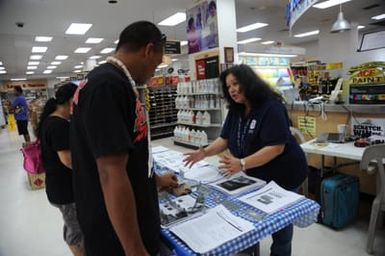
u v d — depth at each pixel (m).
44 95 25.77
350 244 2.58
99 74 0.95
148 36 1.05
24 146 4.34
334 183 2.79
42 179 4.71
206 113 6.26
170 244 1.12
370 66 3.15
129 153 0.96
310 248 2.55
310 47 15.53
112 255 1.01
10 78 24.73
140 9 7.15
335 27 6.56
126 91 0.95
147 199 1.05
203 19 6.15
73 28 8.69
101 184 0.91
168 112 8.39
